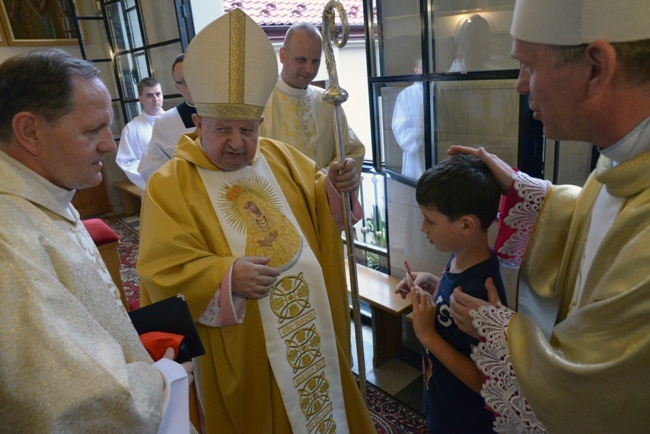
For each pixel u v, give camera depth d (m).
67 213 0.85
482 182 1.00
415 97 2.05
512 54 0.72
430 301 1.10
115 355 0.67
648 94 0.61
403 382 2.32
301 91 2.22
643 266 0.59
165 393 0.78
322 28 1.17
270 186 1.37
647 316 0.58
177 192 1.24
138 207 5.91
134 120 4.46
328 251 1.45
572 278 0.89
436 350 1.03
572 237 0.91
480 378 0.98
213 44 1.13
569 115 0.67
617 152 0.66
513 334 0.78
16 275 0.61
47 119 0.76
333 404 1.45
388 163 2.37
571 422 0.68
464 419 1.12
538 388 0.71
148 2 4.27
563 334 0.69
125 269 3.95
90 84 0.81
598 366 0.62
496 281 1.04
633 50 0.58
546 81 0.66
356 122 4.61
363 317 2.87
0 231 0.65
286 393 1.34
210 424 1.32
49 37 5.43
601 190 0.82
